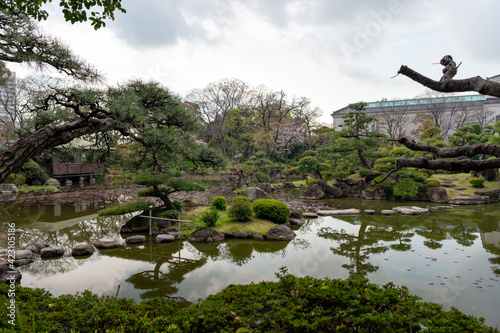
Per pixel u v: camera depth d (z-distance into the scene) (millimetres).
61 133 5387
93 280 6160
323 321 2762
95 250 8242
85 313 3010
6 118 16281
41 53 5223
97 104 6016
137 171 10258
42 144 5012
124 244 8773
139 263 7234
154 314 3238
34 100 6164
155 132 6383
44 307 3367
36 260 7391
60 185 23516
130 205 10031
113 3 3691
